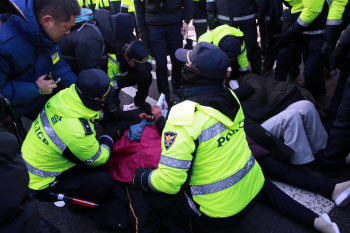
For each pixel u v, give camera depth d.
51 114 1.79
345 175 2.37
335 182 2.31
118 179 2.14
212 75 1.45
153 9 3.26
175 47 3.57
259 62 3.89
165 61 3.56
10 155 0.77
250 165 1.63
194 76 1.48
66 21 1.83
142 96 3.47
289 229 2.00
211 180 1.52
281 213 2.11
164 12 3.28
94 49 2.40
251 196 1.64
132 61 2.84
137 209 1.99
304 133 2.31
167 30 3.43
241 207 1.59
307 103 2.39
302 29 3.06
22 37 1.80
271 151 2.32
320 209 2.12
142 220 1.91
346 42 2.37
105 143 2.09
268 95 2.71
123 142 2.25
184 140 1.38
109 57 2.83
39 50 1.93
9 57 1.77
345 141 2.16
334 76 4.02
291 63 3.47
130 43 2.88
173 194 1.63
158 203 1.75
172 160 1.39
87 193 1.99
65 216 2.24
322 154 2.39
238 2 3.55
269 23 4.07
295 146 2.31
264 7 3.64
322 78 3.37
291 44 3.33
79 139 1.75
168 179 1.41
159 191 1.54
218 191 1.52
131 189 2.10
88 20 2.42
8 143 0.78
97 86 1.73
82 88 1.73
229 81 3.18
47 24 1.81
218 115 1.43
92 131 1.82
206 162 1.49
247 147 1.67
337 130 2.18
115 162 2.21
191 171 1.46
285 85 2.68
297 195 2.25
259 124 2.42
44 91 2.03
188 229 1.88
